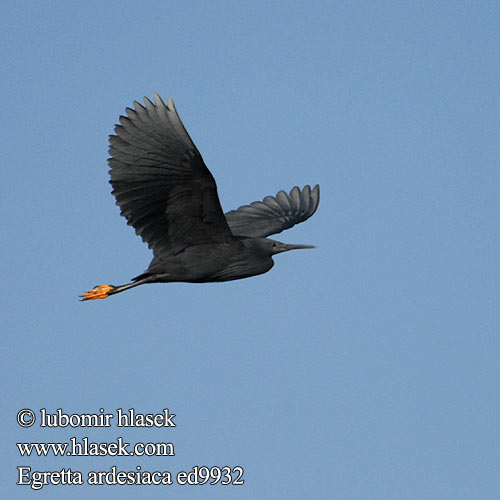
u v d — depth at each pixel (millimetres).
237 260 16500
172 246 16188
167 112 14914
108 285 16719
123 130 15242
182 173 15281
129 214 15703
